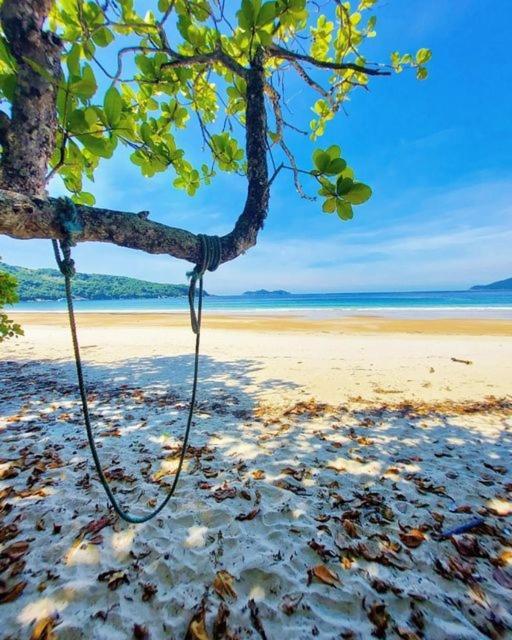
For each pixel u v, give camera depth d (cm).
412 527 282
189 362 982
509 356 1022
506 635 195
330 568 239
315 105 313
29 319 2877
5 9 96
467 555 252
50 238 97
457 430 499
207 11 177
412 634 195
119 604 209
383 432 491
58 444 436
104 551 251
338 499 322
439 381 770
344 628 199
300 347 1231
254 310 4106
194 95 246
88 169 180
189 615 204
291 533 274
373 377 807
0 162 100
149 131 171
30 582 222
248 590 222
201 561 245
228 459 402
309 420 538
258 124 152
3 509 299
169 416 549
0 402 614
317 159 128
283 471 374
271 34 167
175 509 304
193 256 127
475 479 361
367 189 124
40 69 89
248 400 643
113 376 827
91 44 151
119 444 438
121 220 106
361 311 3603
